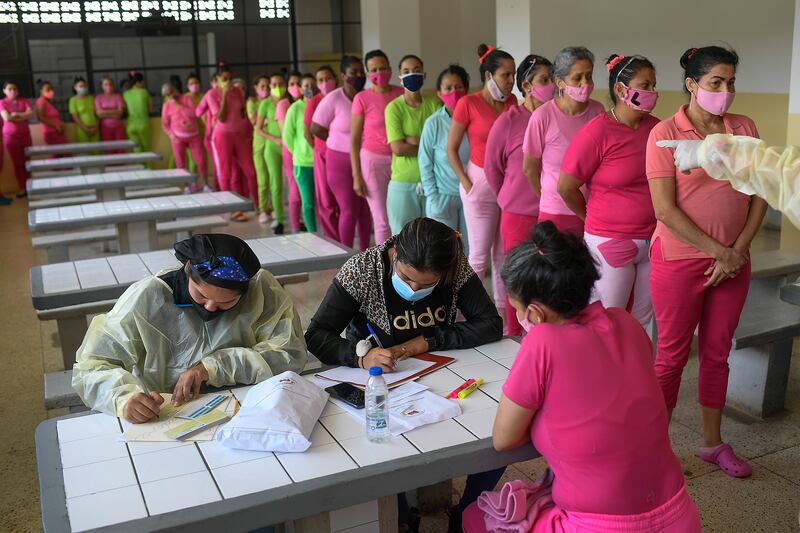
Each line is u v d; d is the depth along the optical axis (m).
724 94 2.58
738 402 3.58
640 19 8.17
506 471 3.12
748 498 2.85
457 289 2.53
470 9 12.11
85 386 2.09
